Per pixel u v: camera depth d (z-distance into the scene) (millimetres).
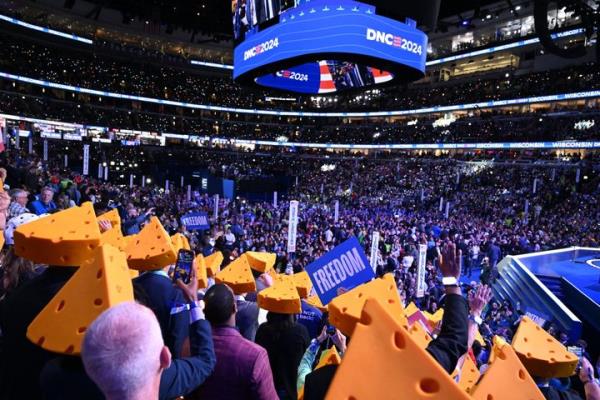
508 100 46375
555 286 18109
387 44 9234
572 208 33469
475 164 47156
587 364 2307
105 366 1224
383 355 1140
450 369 1954
